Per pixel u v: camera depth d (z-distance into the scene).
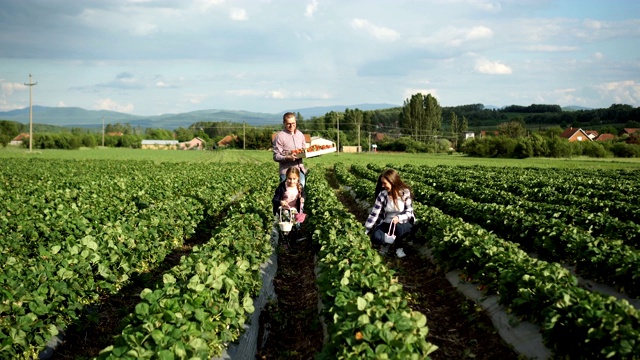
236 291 7.08
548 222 11.96
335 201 15.95
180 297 6.30
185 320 5.76
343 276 7.13
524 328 6.96
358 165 45.88
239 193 24.67
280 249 12.62
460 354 6.96
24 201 17.48
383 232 11.38
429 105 139.25
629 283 8.48
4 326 6.37
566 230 10.84
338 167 41.31
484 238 9.80
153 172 36.75
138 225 11.82
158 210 13.95
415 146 119.44
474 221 14.49
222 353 6.31
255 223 12.13
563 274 7.48
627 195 22.75
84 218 13.05
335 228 10.90
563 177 32.44
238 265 8.10
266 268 10.32
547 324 5.93
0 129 142.38
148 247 10.91
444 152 120.69
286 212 12.34
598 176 35.69
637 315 5.64
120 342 5.35
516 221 12.59
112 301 9.00
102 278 8.95
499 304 7.73
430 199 18.80
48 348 6.98
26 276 7.62
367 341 5.19
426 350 5.34
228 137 165.12
